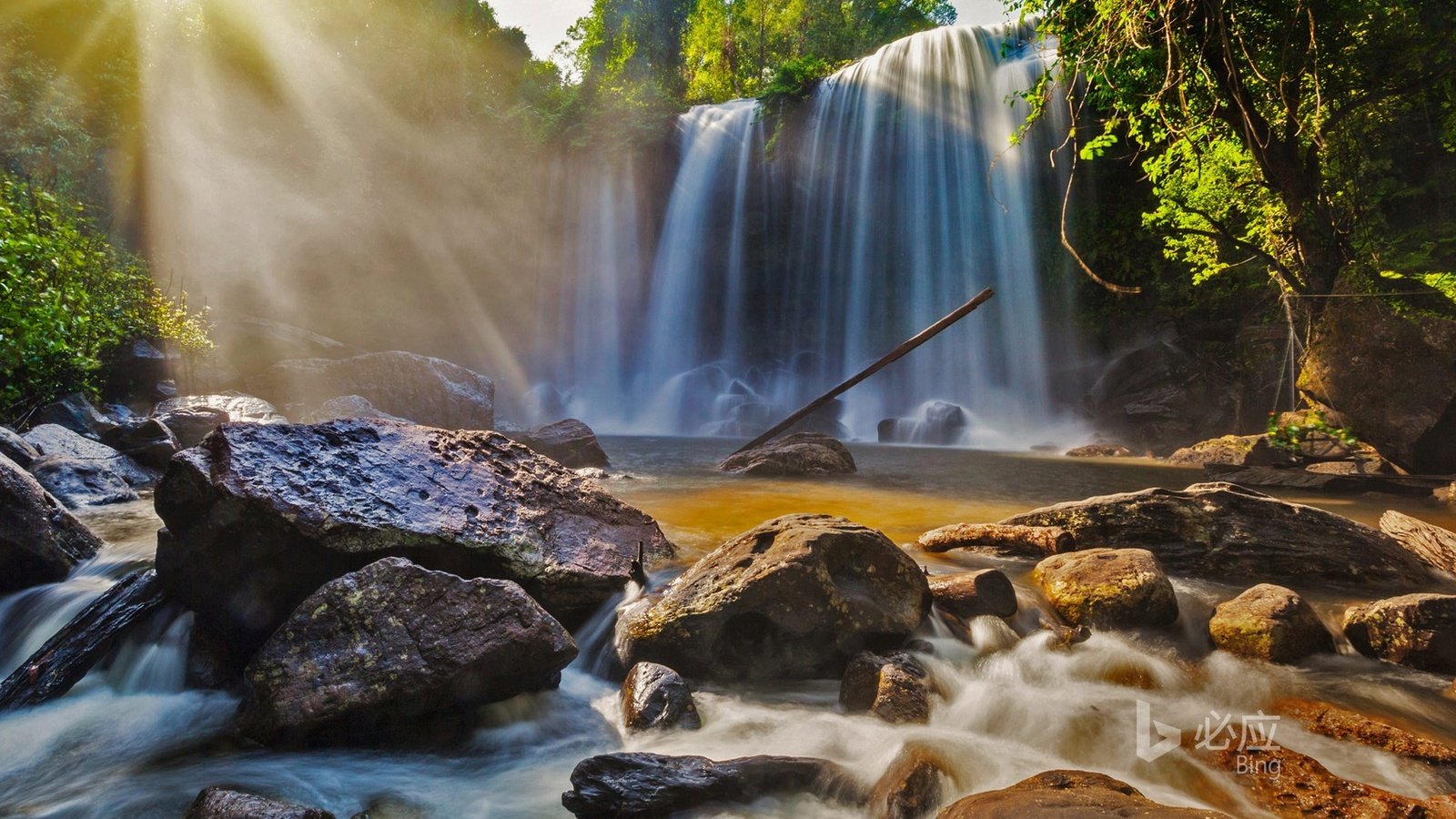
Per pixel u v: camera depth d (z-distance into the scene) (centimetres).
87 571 499
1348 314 1108
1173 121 969
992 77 2369
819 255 2806
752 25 4550
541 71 3706
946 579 458
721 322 2984
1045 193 2225
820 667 391
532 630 344
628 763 282
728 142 2934
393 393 1372
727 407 2636
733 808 276
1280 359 1564
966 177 2428
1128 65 882
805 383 2808
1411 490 958
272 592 400
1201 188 1296
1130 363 1917
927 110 2516
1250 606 428
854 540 417
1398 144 1267
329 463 443
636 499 849
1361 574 523
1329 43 1018
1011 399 2302
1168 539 566
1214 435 1641
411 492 450
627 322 3036
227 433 426
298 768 313
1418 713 349
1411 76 1105
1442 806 258
